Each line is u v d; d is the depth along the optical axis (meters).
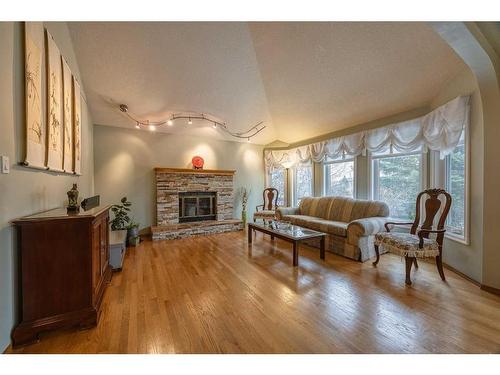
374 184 4.07
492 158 2.23
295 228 3.64
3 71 1.39
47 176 2.04
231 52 3.36
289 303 2.04
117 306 2.00
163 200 4.78
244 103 4.50
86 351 1.46
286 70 3.59
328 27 2.71
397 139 3.50
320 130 4.91
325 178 5.07
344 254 3.36
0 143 1.37
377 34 2.59
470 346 1.48
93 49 2.99
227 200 5.54
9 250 1.46
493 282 2.21
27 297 1.56
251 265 3.01
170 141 5.04
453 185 2.92
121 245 2.84
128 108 4.07
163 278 2.60
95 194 4.31
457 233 2.79
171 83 3.71
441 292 2.22
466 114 2.52
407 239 2.56
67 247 1.67
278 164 5.95
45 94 1.96
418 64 2.75
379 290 2.27
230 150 5.77
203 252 3.60
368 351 1.44
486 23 1.94
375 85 3.27
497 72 2.08
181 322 1.76
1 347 1.38
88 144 3.77
